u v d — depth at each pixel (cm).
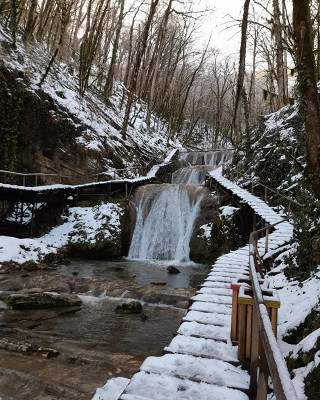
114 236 1752
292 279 730
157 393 314
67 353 612
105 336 724
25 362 561
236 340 425
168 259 1780
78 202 1975
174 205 1920
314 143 506
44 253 1413
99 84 3303
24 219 1783
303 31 505
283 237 1105
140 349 670
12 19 2109
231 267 811
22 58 2080
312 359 375
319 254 645
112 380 485
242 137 2386
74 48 3438
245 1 2033
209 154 3189
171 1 3297
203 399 307
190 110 5656
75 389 488
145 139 3184
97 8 3156
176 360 379
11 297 865
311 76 506
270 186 1684
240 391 320
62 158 2042
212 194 1888
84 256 1692
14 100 1833
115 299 984
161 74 4328
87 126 2272
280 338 479
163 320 845
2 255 1233
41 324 764
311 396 323
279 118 2003
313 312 466
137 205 1989
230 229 1596
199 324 483
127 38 5006
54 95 2162
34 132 1914
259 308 241
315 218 753
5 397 462
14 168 1789
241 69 2147
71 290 1035
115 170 2153
